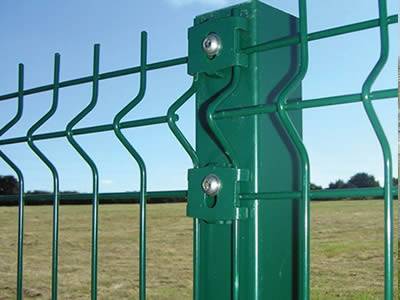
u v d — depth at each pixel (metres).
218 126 1.44
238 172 1.34
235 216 1.32
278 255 1.39
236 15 1.45
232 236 1.35
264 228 1.36
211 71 1.44
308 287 1.19
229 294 1.39
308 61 1.28
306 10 1.29
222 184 1.35
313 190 1.23
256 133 1.37
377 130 1.15
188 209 1.41
